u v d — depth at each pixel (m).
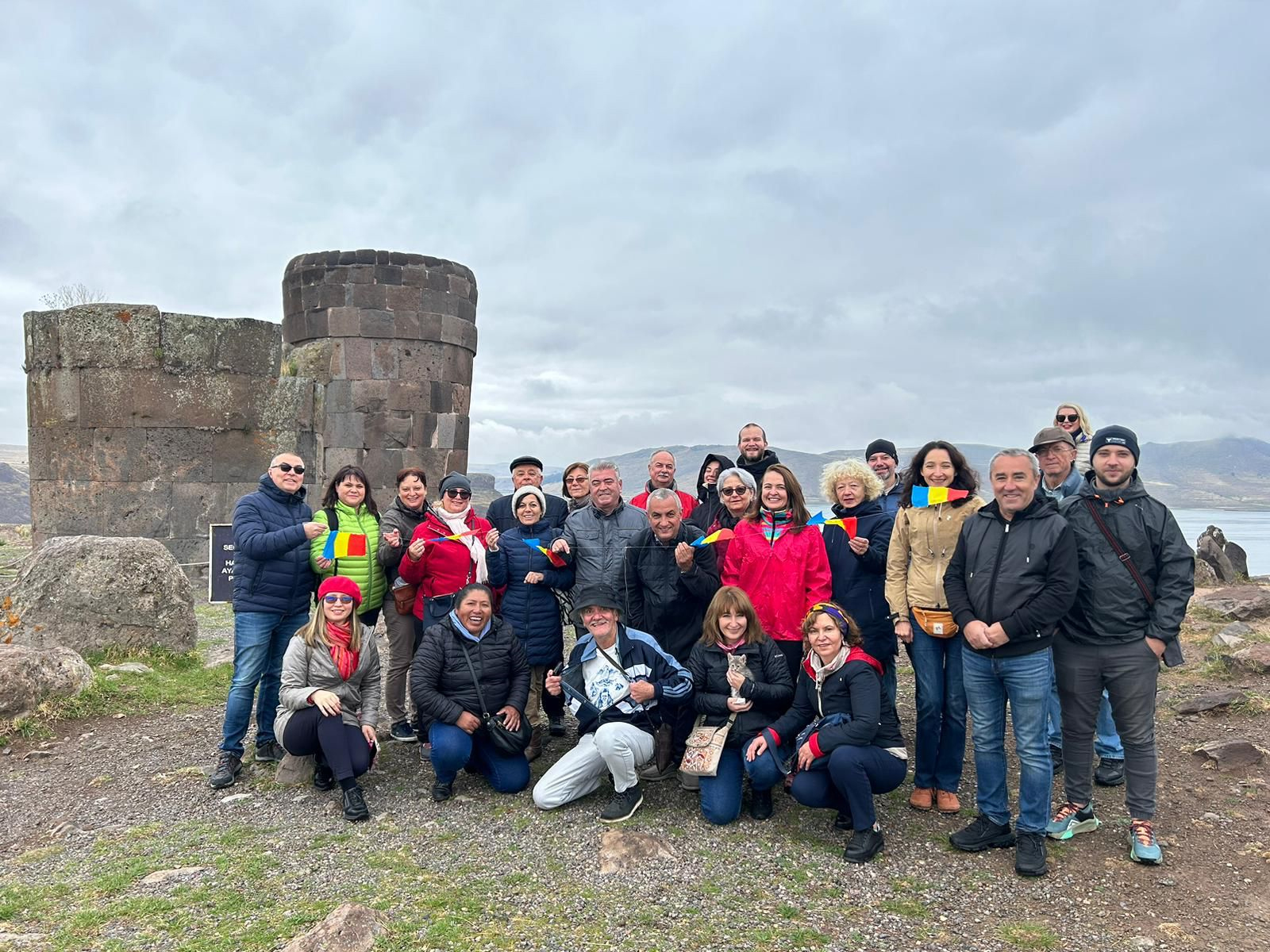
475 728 4.97
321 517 5.76
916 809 4.82
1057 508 4.41
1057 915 3.64
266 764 5.57
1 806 4.98
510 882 3.89
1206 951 3.35
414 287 13.95
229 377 12.35
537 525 5.80
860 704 4.35
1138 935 3.47
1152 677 4.14
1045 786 4.03
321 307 13.85
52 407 11.66
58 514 11.64
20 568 8.06
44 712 6.30
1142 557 4.14
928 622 4.63
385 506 13.84
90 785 5.28
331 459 13.71
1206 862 4.10
